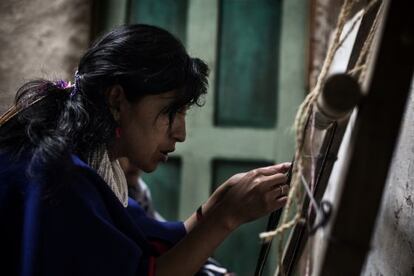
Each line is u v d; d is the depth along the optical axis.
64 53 1.97
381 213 0.95
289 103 1.95
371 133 0.46
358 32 0.71
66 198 0.81
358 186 0.47
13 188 0.84
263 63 1.98
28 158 0.86
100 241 0.82
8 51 2.00
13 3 1.99
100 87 0.89
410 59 0.45
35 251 0.79
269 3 1.97
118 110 0.90
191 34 2.00
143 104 0.89
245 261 2.04
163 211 2.08
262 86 1.99
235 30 2.00
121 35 0.90
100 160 0.92
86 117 0.88
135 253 0.85
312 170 0.69
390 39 0.45
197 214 1.13
